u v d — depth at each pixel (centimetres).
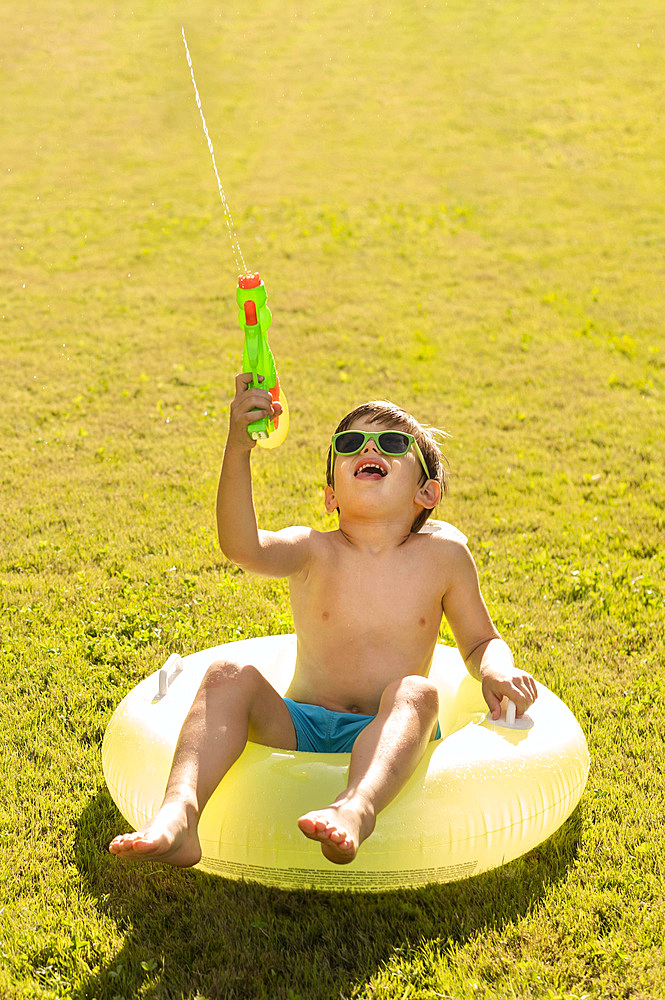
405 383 746
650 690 350
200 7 2253
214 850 246
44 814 288
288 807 243
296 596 286
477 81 1805
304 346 837
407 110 1695
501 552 471
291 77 1867
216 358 819
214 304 967
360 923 243
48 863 267
